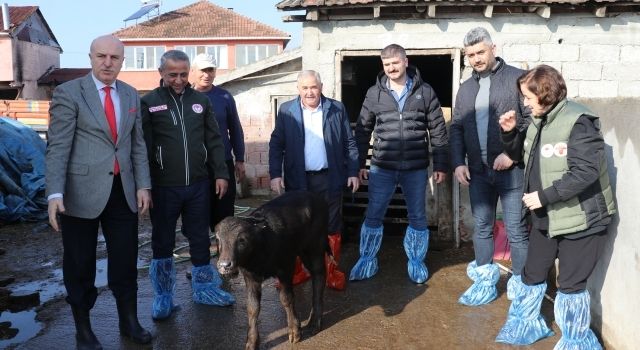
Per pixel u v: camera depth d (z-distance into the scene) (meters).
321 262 4.37
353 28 6.64
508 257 6.12
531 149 3.67
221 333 4.30
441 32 6.54
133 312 4.15
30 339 4.23
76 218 3.79
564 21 6.43
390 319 4.55
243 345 4.09
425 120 5.23
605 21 6.42
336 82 6.72
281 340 4.18
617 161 3.68
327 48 6.70
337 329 4.38
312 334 4.28
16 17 33.38
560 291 3.68
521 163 4.37
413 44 6.59
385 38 6.62
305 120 5.13
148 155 4.30
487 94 4.59
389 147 5.22
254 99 11.78
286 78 11.61
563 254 3.61
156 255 4.50
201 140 4.48
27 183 9.45
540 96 3.43
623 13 6.39
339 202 5.29
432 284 5.40
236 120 5.55
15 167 9.73
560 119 3.45
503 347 4.00
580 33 6.46
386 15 6.56
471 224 6.71
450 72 10.02
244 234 3.40
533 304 4.03
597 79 6.51
